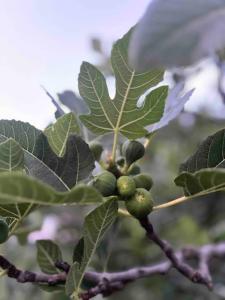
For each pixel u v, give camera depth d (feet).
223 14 0.51
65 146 0.87
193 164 0.85
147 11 0.52
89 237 0.83
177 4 0.52
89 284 1.09
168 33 0.51
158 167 2.56
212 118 2.19
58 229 2.23
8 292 1.98
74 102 1.21
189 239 2.23
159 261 2.19
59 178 0.86
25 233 1.47
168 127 2.54
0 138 0.84
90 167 0.86
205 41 0.50
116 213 0.81
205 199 2.49
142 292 2.25
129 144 0.90
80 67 0.83
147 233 0.98
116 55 0.81
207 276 1.20
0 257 0.91
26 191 0.60
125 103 0.85
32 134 0.85
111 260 2.15
